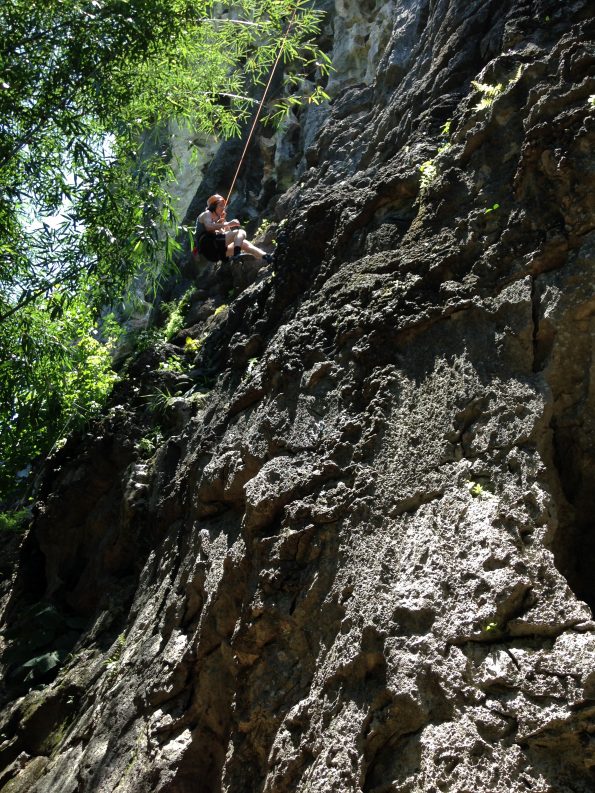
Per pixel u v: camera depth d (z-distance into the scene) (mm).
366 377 5020
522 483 3900
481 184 5199
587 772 3018
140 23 6930
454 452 4262
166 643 5828
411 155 6117
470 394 4375
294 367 5633
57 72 6910
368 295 5414
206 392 8367
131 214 7332
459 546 3842
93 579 8250
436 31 7977
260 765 4289
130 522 7848
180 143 14828
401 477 4383
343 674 3902
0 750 6961
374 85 9516
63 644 7918
